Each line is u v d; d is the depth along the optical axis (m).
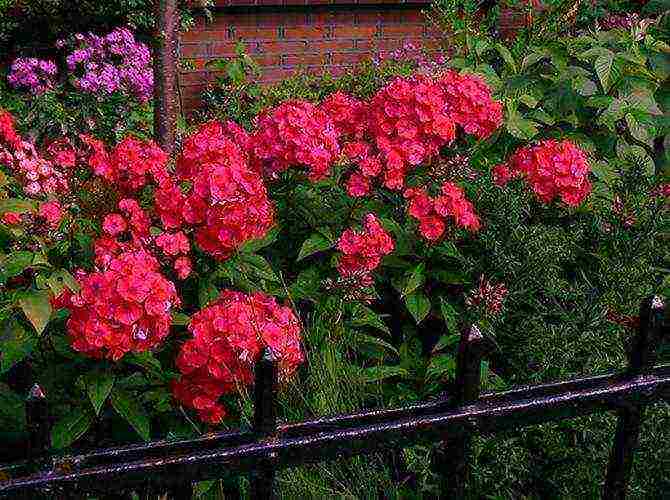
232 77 6.57
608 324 2.91
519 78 4.41
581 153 3.27
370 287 2.95
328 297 3.00
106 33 6.34
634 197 3.21
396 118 3.22
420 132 3.23
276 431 1.73
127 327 2.33
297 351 2.53
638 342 1.90
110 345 2.32
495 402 1.83
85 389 2.49
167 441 1.73
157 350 2.67
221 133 3.15
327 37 6.98
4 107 5.84
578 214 3.45
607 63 4.20
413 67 7.03
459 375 1.80
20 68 5.88
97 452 1.70
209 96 6.56
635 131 4.10
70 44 6.15
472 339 1.76
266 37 6.79
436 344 3.01
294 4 6.65
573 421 2.63
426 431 1.79
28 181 3.38
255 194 2.72
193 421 2.72
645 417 2.55
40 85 5.91
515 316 3.02
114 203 3.08
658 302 1.87
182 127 5.92
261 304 2.55
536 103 4.30
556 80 4.35
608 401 1.89
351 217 3.24
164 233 2.77
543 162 3.21
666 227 3.32
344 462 2.65
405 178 3.35
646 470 2.55
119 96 6.00
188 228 2.81
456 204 2.99
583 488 2.60
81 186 3.37
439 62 7.00
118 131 5.77
